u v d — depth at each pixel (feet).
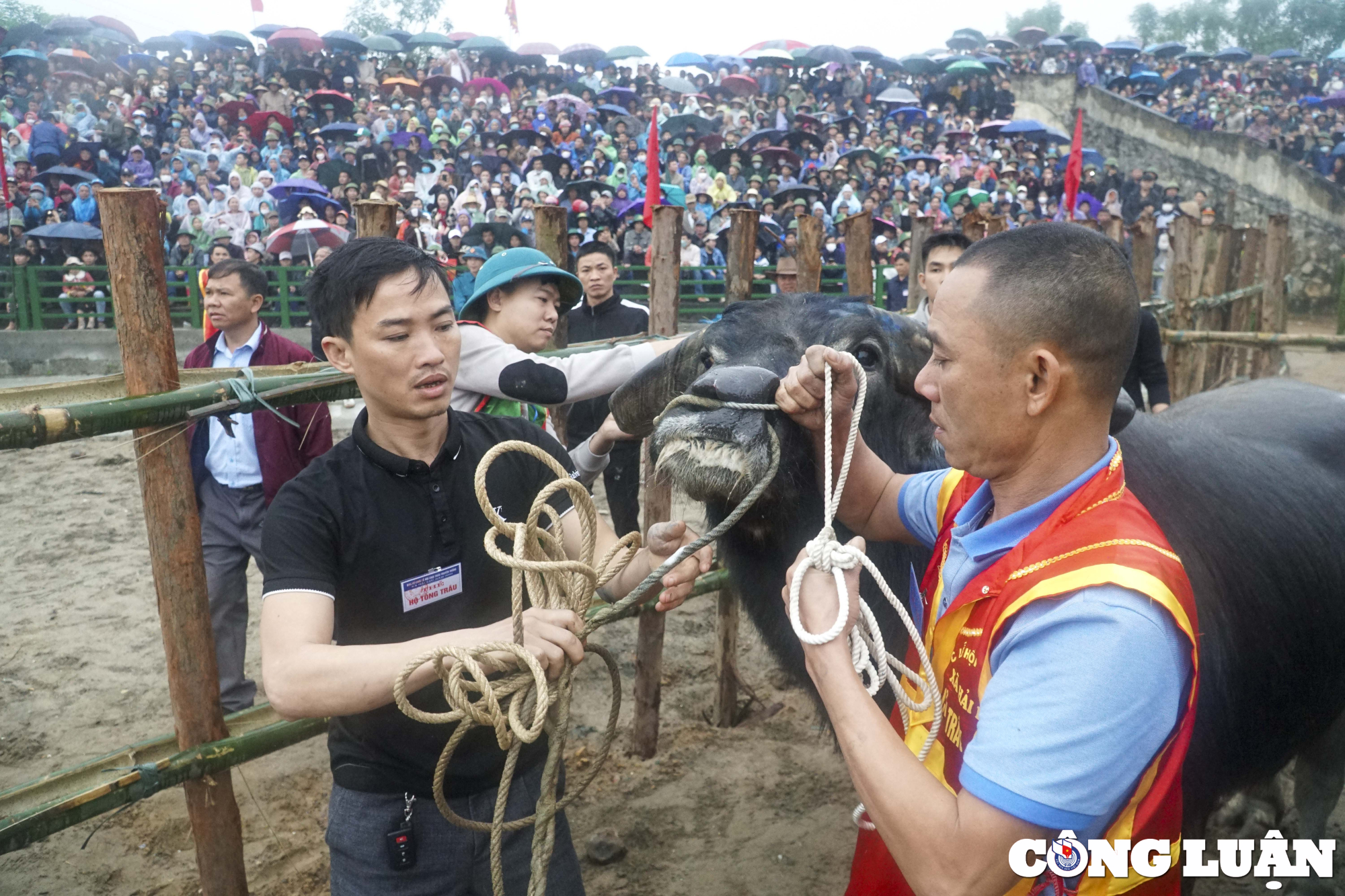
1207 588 7.48
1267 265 34.35
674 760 13.17
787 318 7.97
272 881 10.84
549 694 5.24
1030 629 4.23
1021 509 4.73
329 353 6.24
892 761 4.17
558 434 15.85
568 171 57.00
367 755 6.35
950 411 4.68
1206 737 7.16
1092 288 4.33
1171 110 87.25
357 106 68.80
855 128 70.59
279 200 50.78
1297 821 12.38
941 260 14.84
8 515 23.48
